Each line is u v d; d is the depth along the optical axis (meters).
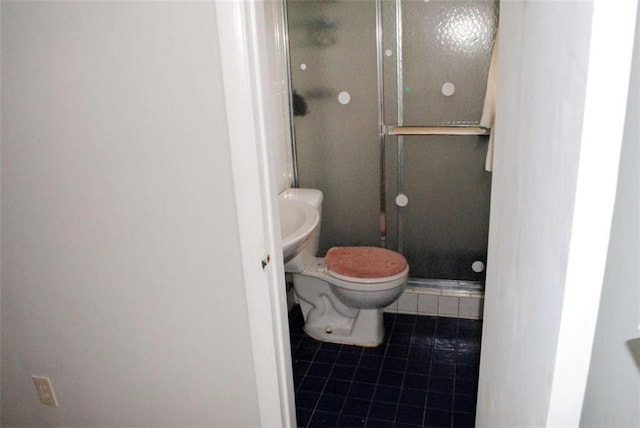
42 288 1.56
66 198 1.42
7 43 1.29
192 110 1.24
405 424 2.02
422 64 2.39
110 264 1.46
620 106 0.59
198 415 1.60
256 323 1.41
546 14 0.78
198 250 1.37
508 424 1.07
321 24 2.43
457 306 2.71
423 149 2.52
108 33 1.22
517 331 0.99
